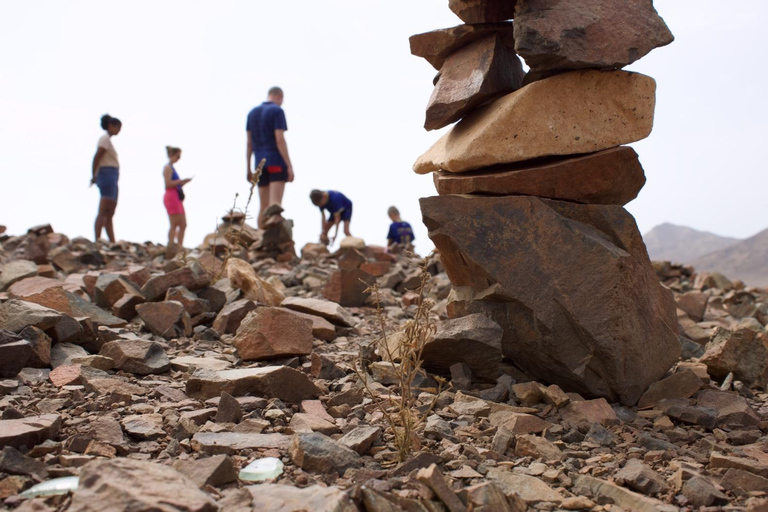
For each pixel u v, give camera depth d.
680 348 3.90
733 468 2.74
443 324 3.75
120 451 2.66
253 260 9.10
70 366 3.59
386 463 2.69
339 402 3.46
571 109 3.57
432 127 3.89
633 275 3.65
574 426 3.31
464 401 3.49
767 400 3.88
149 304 4.84
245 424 2.98
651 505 2.38
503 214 3.58
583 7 3.46
